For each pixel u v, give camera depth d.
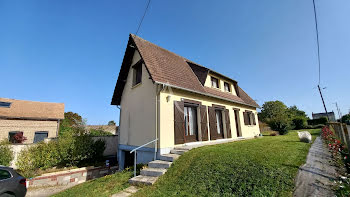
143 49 8.75
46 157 8.71
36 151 8.56
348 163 4.36
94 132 16.17
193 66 11.60
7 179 5.43
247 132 13.56
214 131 9.70
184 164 5.34
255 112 16.16
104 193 4.47
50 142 9.24
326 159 5.04
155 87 7.59
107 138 12.27
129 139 9.24
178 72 9.29
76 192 5.01
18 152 9.20
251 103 15.34
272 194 3.01
